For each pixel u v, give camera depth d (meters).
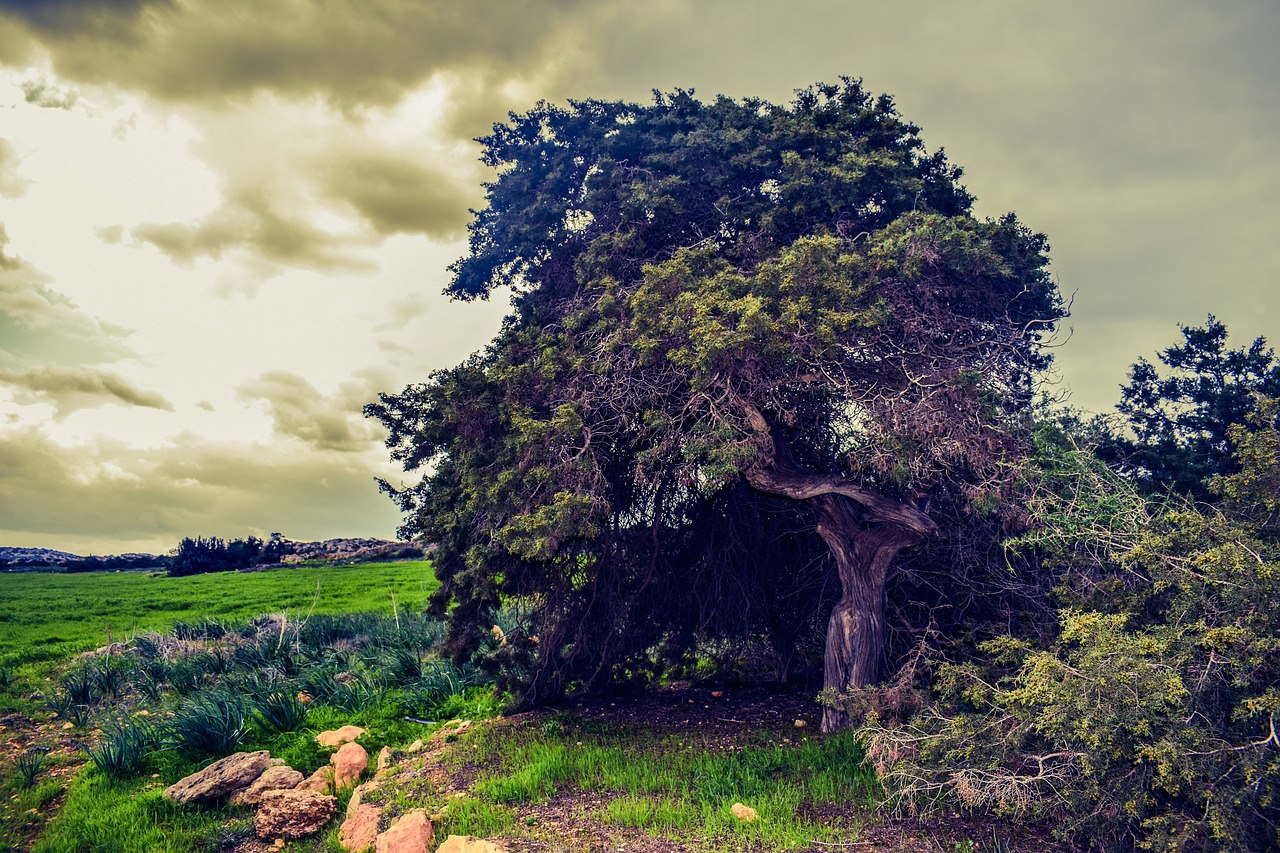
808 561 13.88
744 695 14.34
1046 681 7.27
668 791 9.05
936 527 10.84
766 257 11.75
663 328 10.29
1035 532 9.66
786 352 9.64
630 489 13.09
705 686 15.29
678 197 12.80
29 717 14.21
